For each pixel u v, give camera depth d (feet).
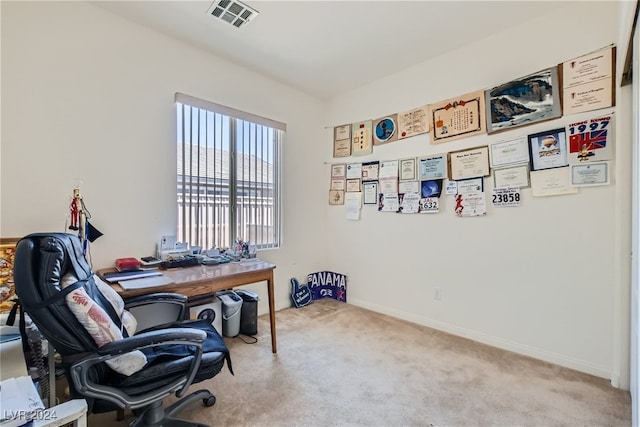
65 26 6.31
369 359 7.01
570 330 6.69
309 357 7.09
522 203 7.32
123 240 7.11
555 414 5.13
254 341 7.96
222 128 9.04
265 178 10.24
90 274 4.45
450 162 8.60
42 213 6.09
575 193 6.58
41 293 3.24
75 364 3.34
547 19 6.90
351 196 11.28
